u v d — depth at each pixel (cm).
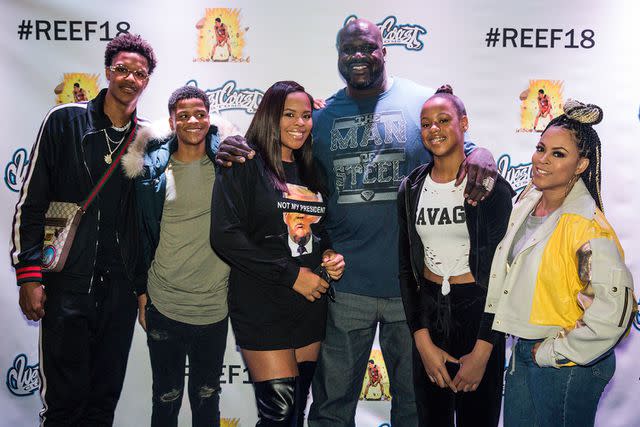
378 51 273
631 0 296
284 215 240
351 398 281
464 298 243
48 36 291
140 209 258
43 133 260
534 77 298
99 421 273
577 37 297
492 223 238
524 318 218
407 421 274
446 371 242
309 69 295
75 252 261
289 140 241
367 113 276
